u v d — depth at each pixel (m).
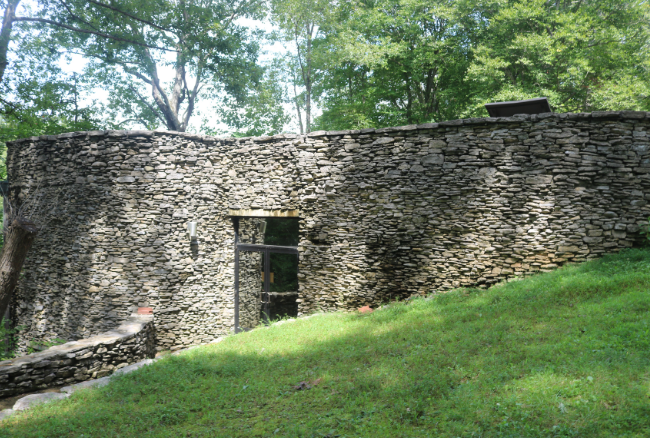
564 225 9.11
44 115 20.14
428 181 10.31
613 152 9.02
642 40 19.58
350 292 11.27
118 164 12.23
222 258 13.32
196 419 5.16
